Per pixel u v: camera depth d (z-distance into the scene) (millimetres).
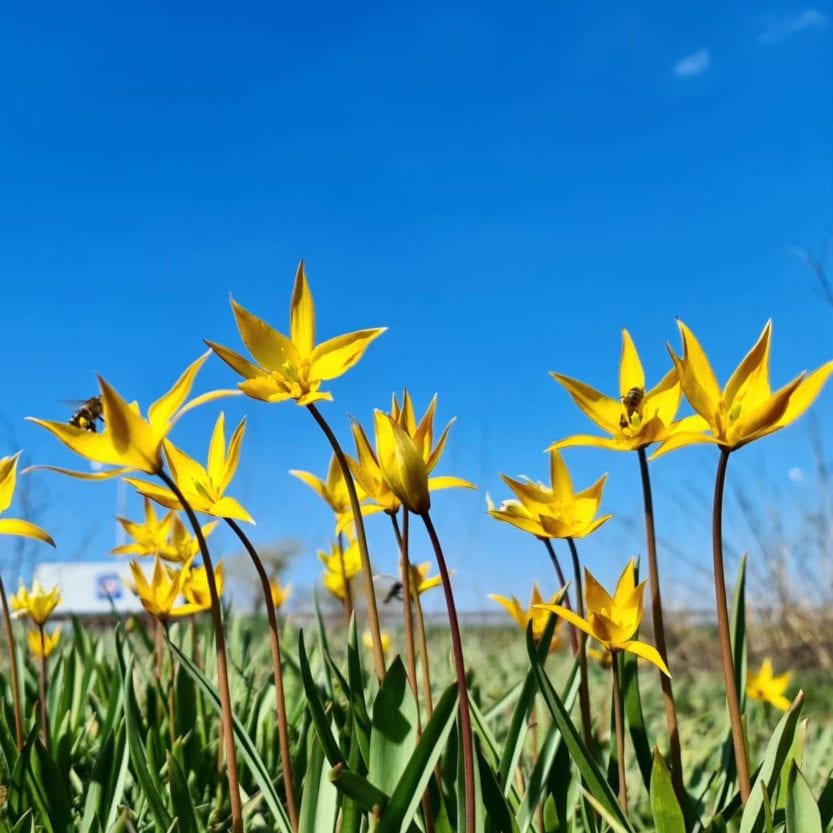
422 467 340
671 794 363
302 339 395
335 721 472
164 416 374
